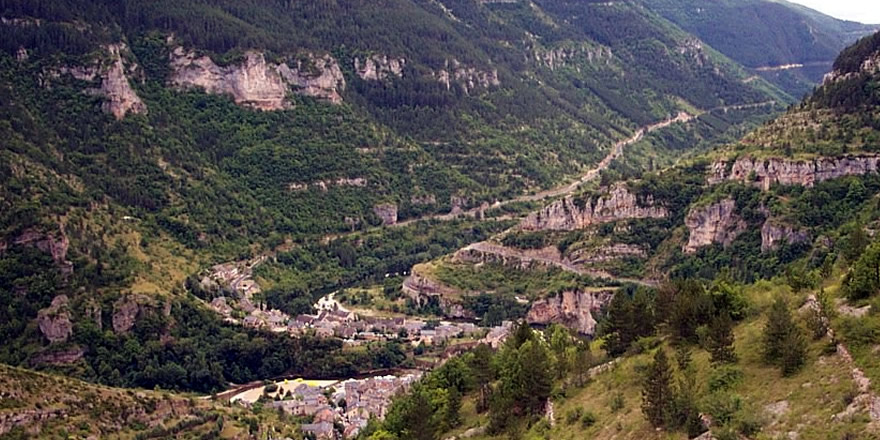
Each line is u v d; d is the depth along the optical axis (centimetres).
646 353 18600
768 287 19400
